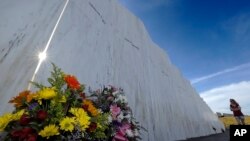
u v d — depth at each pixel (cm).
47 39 404
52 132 207
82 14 566
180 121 927
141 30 1032
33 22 400
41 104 229
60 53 414
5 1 388
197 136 1031
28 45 365
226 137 941
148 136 588
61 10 488
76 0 567
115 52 649
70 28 487
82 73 446
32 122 208
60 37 439
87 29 556
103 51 579
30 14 405
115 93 345
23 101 232
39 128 211
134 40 870
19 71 327
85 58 483
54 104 227
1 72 306
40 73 350
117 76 587
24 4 410
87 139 257
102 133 269
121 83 589
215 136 1034
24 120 211
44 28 414
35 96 228
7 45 337
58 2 494
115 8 832
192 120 1100
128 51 756
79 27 524
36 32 393
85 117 238
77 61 450
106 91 352
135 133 340
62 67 399
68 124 219
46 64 369
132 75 685
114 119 312
